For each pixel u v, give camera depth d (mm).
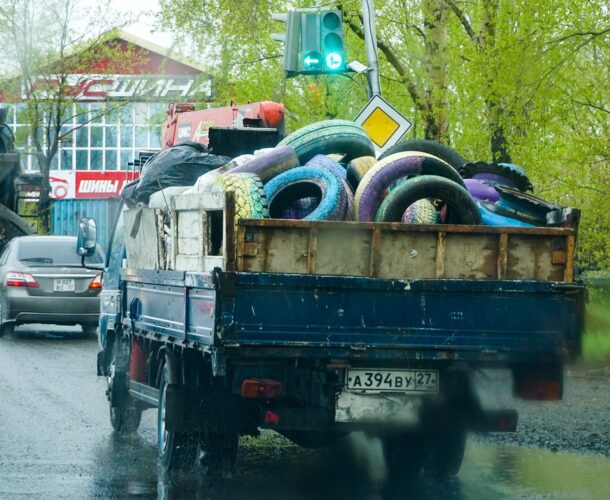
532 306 10453
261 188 10422
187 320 10852
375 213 10977
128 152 84000
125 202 14438
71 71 59344
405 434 11406
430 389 10477
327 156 12609
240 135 16344
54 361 23000
